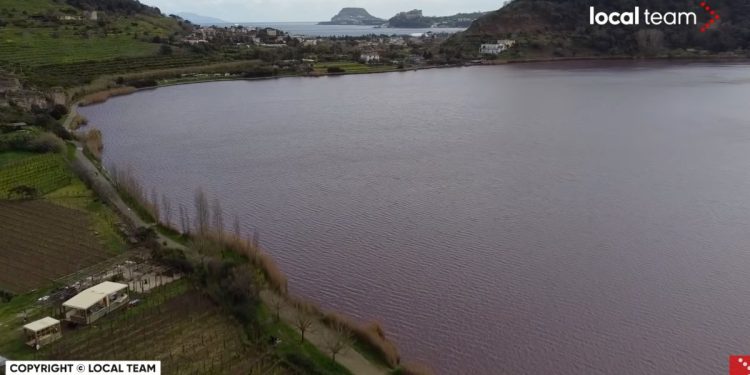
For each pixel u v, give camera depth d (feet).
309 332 211.41
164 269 249.34
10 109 515.91
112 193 349.00
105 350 195.93
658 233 319.47
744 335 225.56
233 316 215.31
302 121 629.10
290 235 315.78
